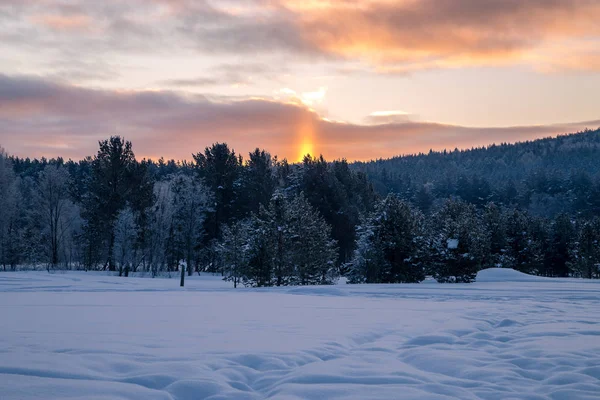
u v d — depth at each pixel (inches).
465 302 673.0
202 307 561.6
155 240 2134.6
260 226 1478.8
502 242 2421.3
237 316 473.4
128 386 211.3
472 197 6304.1
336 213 2736.2
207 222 2600.9
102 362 250.7
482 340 357.1
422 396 213.8
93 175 2365.9
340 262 2677.2
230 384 228.4
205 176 2691.9
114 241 2117.4
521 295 785.6
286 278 1525.6
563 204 6003.9
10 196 2317.9
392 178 7642.7
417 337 358.9
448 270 1441.9
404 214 1562.5
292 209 1625.2
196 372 237.8
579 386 233.5
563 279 1499.8
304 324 419.8
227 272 1642.5
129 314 470.9
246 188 2694.4
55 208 2444.6
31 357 255.4
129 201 2269.9
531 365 279.4
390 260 1544.0
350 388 224.1
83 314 463.5
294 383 232.4
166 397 202.8
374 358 288.8
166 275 1994.3
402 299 733.3
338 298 740.0
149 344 305.0
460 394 222.1
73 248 2780.5
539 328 414.3
